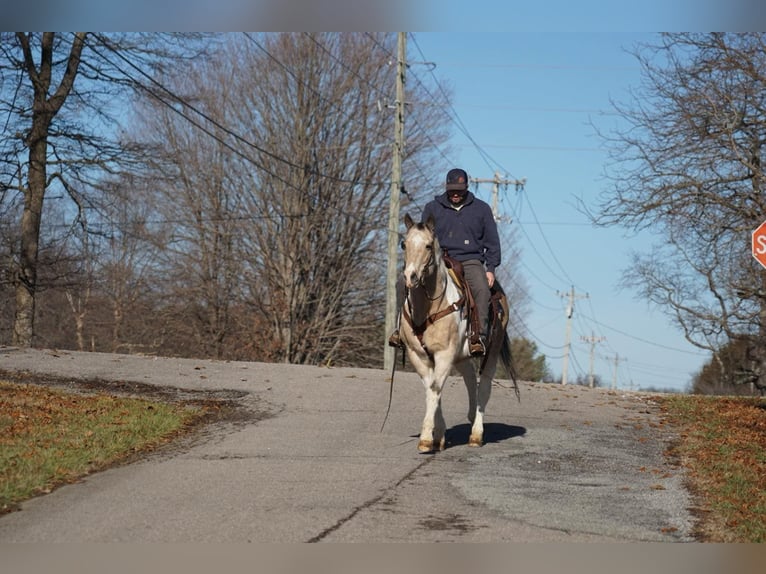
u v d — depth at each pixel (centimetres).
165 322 4128
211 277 4006
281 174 3816
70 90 2477
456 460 1034
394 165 2870
